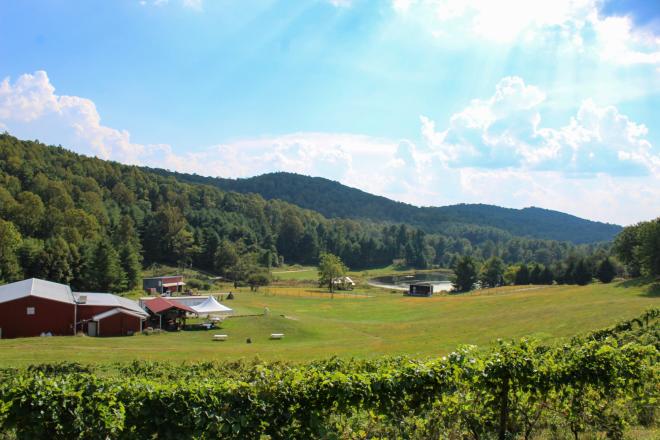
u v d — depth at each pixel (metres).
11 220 116.75
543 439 10.68
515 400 10.61
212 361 25.81
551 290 86.56
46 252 97.94
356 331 61.34
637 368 11.31
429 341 45.00
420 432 10.12
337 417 9.98
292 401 9.74
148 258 152.38
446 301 88.88
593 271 119.75
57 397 9.48
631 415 11.73
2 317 53.25
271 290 122.06
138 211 165.50
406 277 177.88
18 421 9.32
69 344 43.81
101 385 9.91
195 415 9.39
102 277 97.38
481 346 36.72
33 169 156.00
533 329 42.94
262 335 57.41
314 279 155.25
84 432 9.38
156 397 9.61
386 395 9.95
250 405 9.63
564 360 11.17
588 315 45.38
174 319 62.50
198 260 157.50
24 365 29.62
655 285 66.75
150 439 9.50
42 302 54.66
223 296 101.88
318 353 39.38
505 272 142.12
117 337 53.31
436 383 10.12
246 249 169.50
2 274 90.81
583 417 10.92
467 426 10.36
